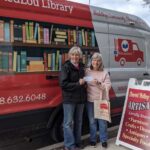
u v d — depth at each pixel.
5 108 2.68
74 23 3.21
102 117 3.02
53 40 3.04
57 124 3.17
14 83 2.74
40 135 3.47
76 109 2.99
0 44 2.66
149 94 2.98
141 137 2.99
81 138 3.36
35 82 2.89
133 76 3.89
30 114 2.86
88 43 3.35
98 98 3.04
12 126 2.75
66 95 2.87
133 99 3.12
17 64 2.77
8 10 2.70
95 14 3.45
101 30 3.49
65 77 2.83
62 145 3.20
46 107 2.97
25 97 2.81
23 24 2.80
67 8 3.16
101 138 3.13
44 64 2.97
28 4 2.84
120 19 3.77
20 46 2.79
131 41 3.88
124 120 3.18
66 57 3.15
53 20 3.03
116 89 3.65
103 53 3.50
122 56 3.73
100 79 3.04
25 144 3.32
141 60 4.04
